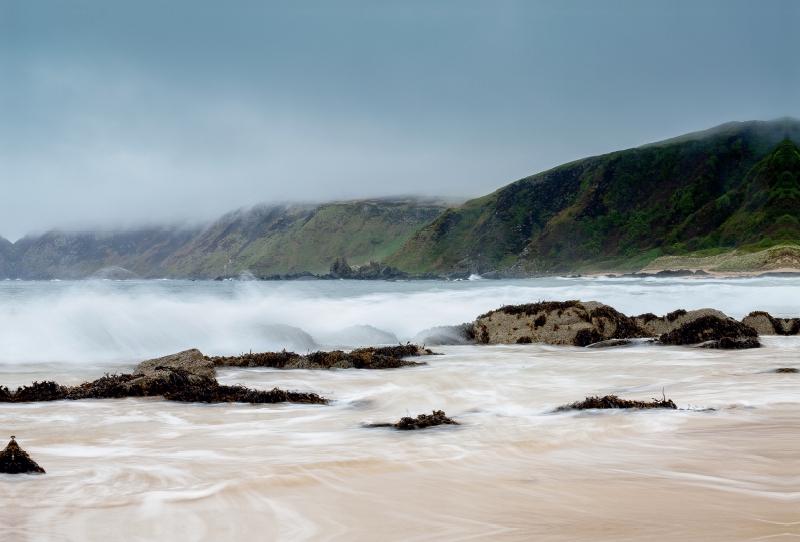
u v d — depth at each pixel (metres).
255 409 10.04
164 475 5.88
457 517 4.75
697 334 18.34
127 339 17.77
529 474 5.94
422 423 8.49
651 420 8.51
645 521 4.59
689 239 161.88
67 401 10.65
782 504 4.98
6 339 16.55
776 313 29.70
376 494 5.33
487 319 20.56
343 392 11.79
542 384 12.52
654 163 195.00
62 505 5.02
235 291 38.69
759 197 147.00
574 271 170.75
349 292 39.03
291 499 5.20
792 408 9.26
